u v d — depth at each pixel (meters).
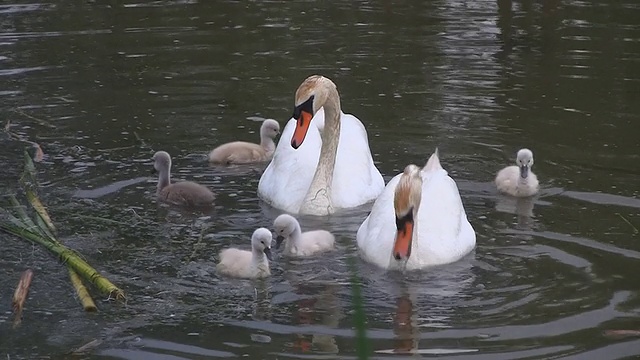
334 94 15.13
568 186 15.63
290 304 11.91
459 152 17.08
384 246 13.25
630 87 19.84
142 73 20.72
